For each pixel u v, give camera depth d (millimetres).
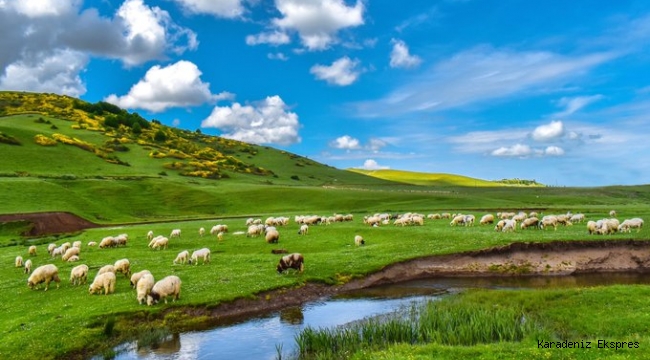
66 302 25812
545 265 37031
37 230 69812
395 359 16344
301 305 28312
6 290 29516
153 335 22109
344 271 34281
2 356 19031
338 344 19781
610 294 25328
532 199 120062
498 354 16312
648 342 16719
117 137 184250
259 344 21203
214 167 172000
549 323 22062
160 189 118438
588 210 79312
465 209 90938
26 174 110250
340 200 113875
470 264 37438
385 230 52344
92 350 20516
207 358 19531
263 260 37688
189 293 27578
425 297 29859
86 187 109188
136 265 36188
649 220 53094
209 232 60625
